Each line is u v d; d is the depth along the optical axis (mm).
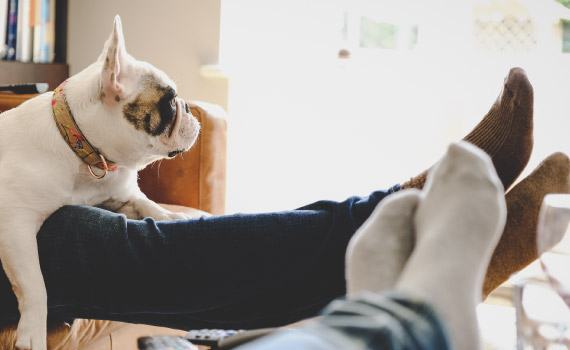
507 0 2451
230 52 2689
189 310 1229
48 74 2660
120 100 1402
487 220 650
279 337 409
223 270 1178
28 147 1358
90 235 1218
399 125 2736
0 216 1263
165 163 2029
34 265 1229
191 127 1511
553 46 2400
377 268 649
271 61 2773
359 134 2779
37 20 2604
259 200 2820
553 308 682
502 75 2484
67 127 1376
